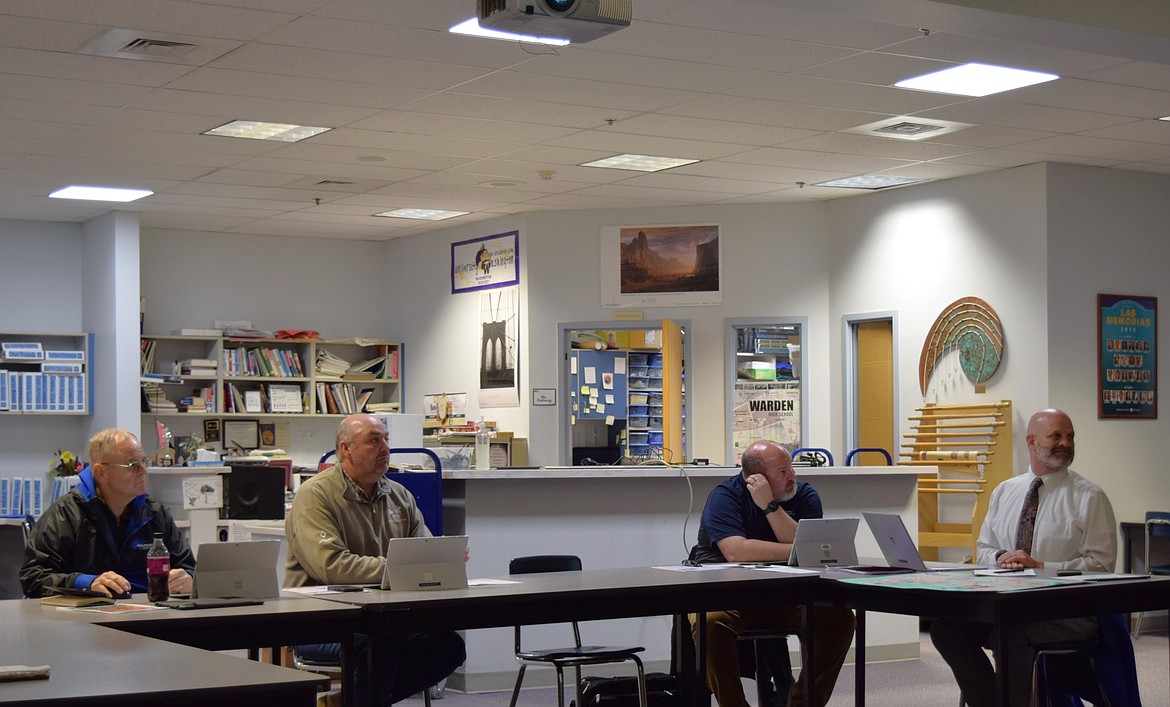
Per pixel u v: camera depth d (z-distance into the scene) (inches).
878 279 431.8
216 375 490.6
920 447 406.3
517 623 169.2
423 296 515.5
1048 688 194.1
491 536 285.0
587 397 459.8
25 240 466.3
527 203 450.3
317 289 526.9
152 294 495.5
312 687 100.7
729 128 339.3
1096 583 179.9
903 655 324.8
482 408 482.9
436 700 277.6
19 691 95.3
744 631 216.4
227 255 510.9
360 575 189.8
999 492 228.7
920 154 371.2
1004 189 391.2
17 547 324.5
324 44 263.0
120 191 418.6
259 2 237.0
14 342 455.5
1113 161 379.6
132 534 189.6
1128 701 190.5
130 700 94.0
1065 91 302.2
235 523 314.0
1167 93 303.7
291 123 331.0
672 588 181.3
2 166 378.9
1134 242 391.9
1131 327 388.5
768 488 229.0
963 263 403.5
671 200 448.5
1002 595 168.7
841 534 211.9
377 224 494.3
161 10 241.4
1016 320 385.4
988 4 220.5
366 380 518.3
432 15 244.8
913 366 418.3
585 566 292.8
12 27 250.8
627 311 459.8
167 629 143.8
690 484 297.6
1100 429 381.7
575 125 335.0
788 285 453.1
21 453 458.9
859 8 220.2
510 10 176.4
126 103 308.8
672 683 214.1
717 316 456.4
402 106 314.0
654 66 280.4
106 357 451.5
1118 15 231.9
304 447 518.6
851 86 297.9
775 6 229.9
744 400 453.4
